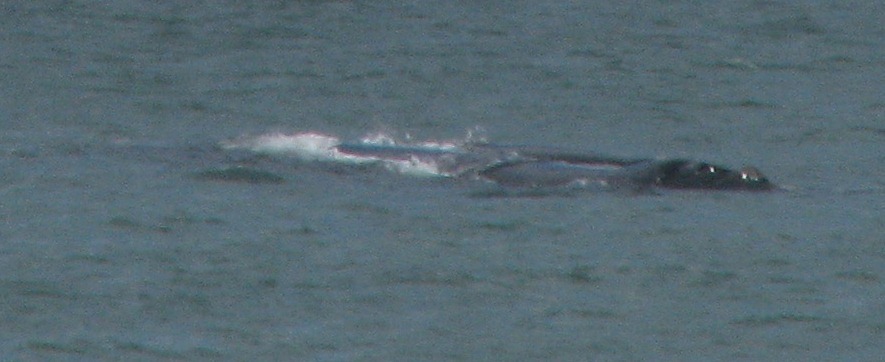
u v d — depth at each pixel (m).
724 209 121.00
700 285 103.12
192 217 116.12
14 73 181.00
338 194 124.19
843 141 154.12
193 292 100.31
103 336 93.75
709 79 185.88
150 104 166.62
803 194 127.62
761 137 155.75
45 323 95.50
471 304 99.31
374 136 156.12
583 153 135.88
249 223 114.88
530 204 121.69
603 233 113.75
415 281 103.06
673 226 115.75
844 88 182.00
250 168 132.00
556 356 92.19
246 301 99.06
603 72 188.62
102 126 154.25
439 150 137.12
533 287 102.38
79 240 110.19
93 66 186.38
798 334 95.38
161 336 93.94
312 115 164.88
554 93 177.25
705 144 153.25
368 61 192.75
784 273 105.31
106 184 125.81
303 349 92.38
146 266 104.81
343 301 99.44
